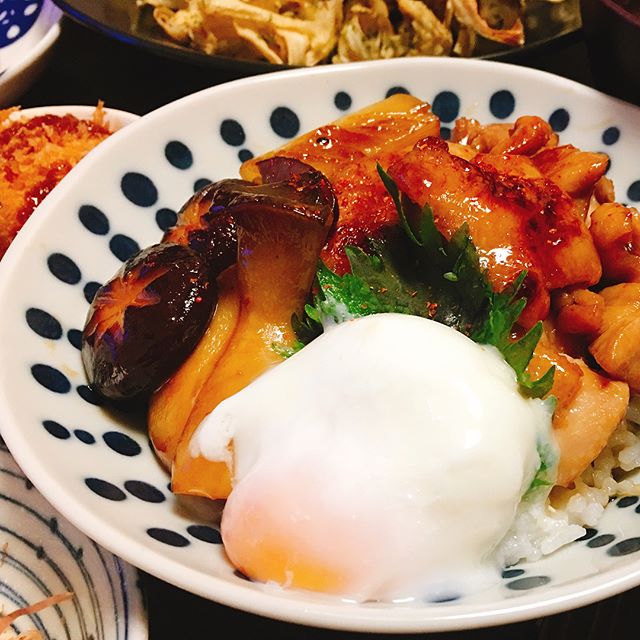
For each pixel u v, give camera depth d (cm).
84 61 35
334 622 15
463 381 17
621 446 21
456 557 16
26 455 17
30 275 21
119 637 17
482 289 19
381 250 20
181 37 33
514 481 17
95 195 23
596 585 15
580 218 21
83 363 20
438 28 32
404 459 16
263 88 26
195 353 20
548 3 32
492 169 21
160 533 17
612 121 26
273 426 17
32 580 20
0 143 28
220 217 21
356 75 27
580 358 21
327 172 22
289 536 16
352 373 17
